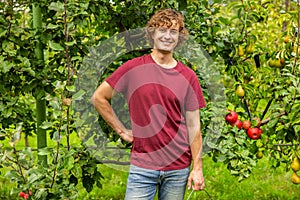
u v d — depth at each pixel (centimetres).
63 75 299
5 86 299
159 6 320
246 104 331
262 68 344
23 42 293
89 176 306
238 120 309
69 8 265
